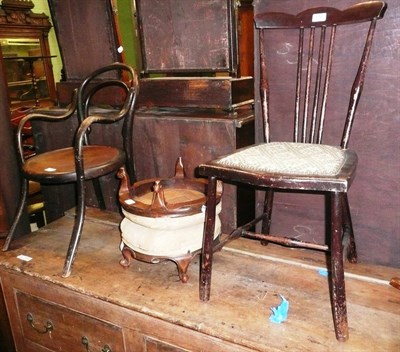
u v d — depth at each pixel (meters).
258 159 1.02
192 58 1.56
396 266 1.34
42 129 1.89
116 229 1.58
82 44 1.80
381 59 1.20
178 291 1.16
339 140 1.33
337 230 0.89
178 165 1.42
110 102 1.79
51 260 1.36
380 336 0.95
